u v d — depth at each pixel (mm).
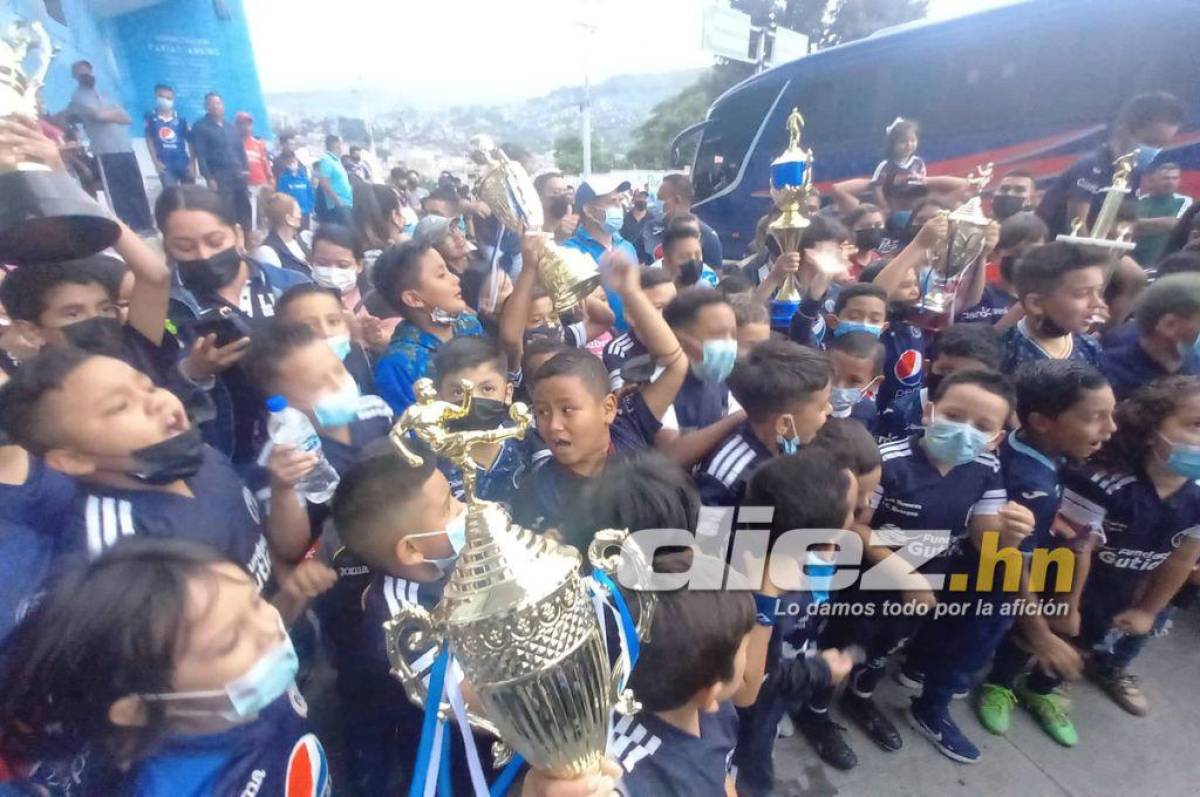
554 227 4551
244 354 1886
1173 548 2354
